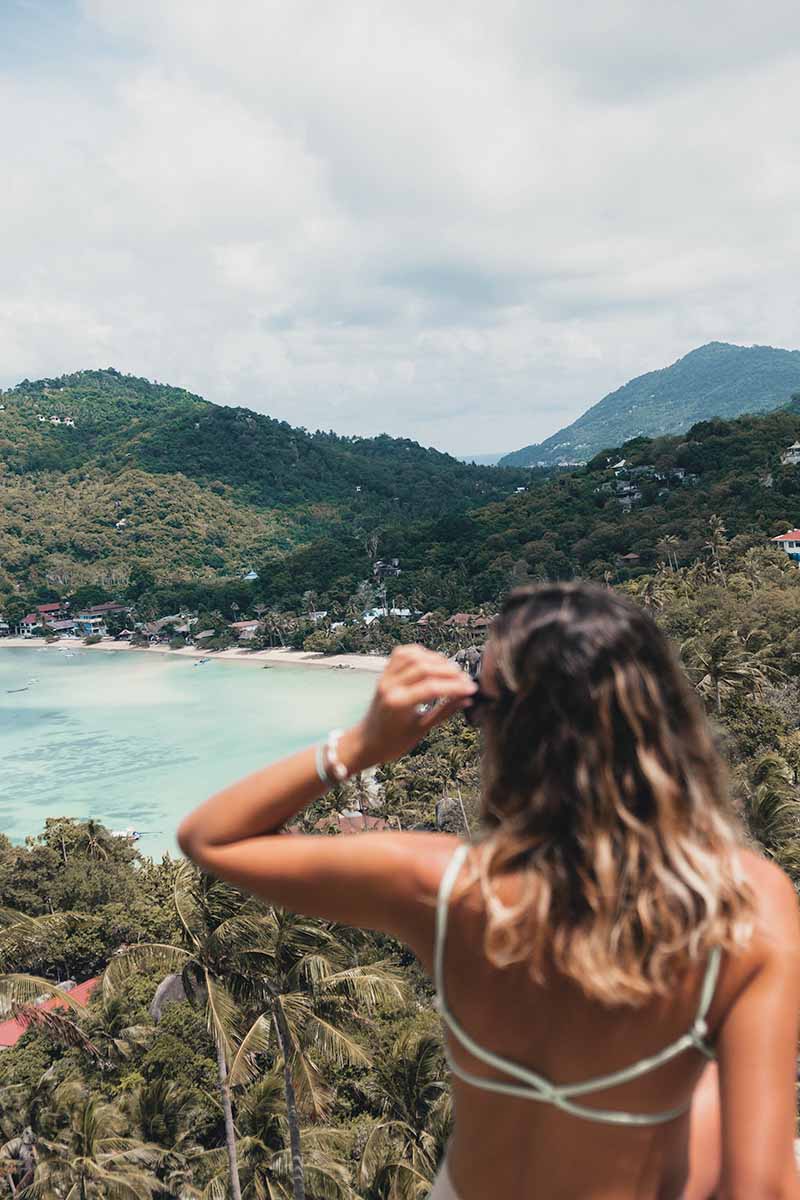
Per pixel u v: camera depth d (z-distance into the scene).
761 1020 1.35
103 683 150.75
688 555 127.38
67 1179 20.80
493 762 1.53
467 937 1.47
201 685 144.25
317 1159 20.75
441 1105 19.67
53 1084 27.25
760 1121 1.31
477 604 157.38
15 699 139.75
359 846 1.57
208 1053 28.78
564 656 1.46
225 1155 23.16
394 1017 26.72
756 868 1.52
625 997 1.34
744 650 56.34
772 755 35.94
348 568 193.50
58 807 83.31
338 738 1.63
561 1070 1.44
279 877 1.57
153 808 81.81
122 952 18.47
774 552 102.69
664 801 1.40
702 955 1.37
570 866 1.39
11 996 16.30
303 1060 17.72
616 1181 1.45
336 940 18.59
